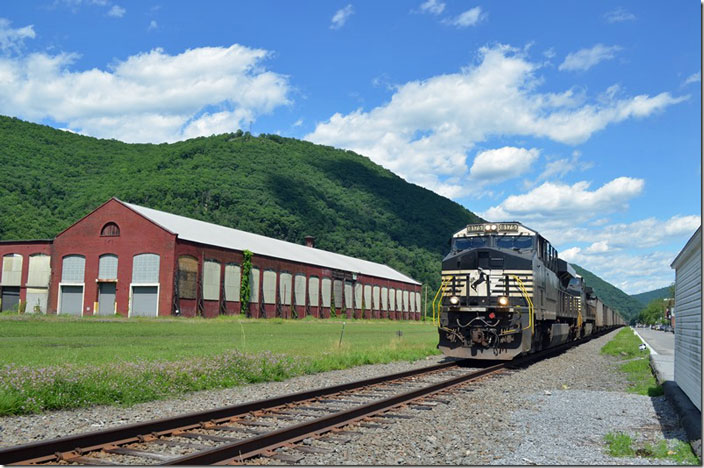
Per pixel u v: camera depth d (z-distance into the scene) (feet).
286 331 145.89
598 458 28.07
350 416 34.76
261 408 37.60
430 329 209.05
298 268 241.96
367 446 28.99
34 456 24.64
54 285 205.16
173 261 183.21
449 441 30.66
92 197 453.58
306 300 246.27
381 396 45.57
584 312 130.00
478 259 70.59
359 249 517.14
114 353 67.72
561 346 106.83
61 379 40.55
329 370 65.41
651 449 29.99
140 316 183.52
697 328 36.73
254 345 87.97
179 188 484.33
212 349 76.64
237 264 208.54
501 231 73.87
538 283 72.02
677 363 47.80
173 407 39.60
